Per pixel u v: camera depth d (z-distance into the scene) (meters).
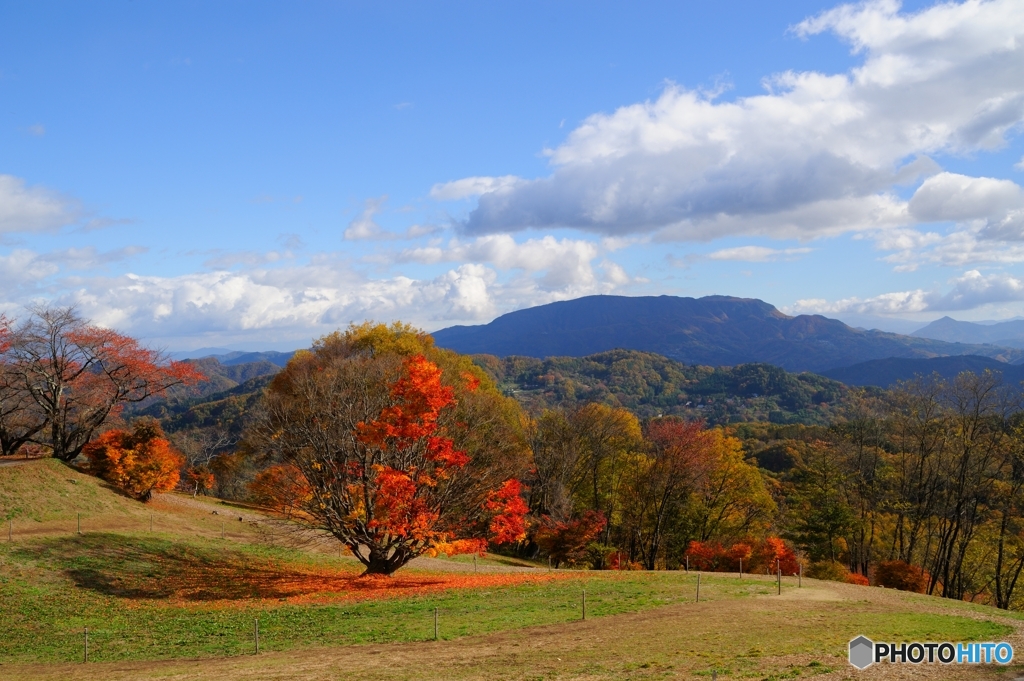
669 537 57.50
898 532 54.62
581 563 51.22
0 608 26.02
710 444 57.22
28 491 40.69
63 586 29.05
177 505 51.50
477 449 42.66
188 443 86.62
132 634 24.27
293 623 24.75
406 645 20.80
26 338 50.75
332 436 33.94
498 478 36.12
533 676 15.95
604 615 24.47
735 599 27.48
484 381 64.19
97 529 38.31
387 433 31.39
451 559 47.06
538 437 61.69
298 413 39.31
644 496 59.00
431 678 16.19
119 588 30.06
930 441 49.94
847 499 55.53
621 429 59.88
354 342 62.31
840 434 57.66
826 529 49.72
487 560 49.62
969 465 47.06
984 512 47.78
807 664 16.12
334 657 19.53
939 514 49.00
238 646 22.14
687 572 38.69
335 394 35.81
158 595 29.67
